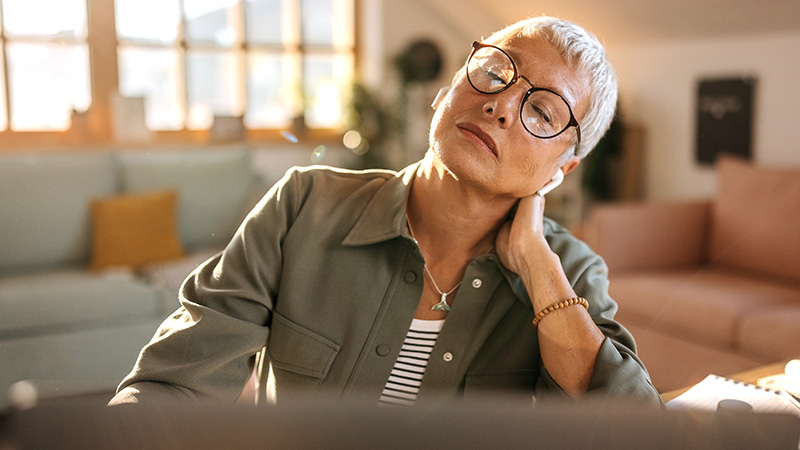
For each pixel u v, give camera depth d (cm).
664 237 297
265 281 95
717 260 298
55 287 260
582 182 423
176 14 458
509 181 91
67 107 414
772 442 42
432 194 96
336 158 510
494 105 88
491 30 512
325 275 96
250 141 473
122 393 79
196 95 475
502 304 98
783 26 338
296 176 101
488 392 95
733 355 224
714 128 382
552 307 92
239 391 92
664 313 251
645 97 428
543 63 91
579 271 102
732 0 341
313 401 34
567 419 36
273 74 507
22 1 396
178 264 309
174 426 34
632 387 87
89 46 421
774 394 98
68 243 295
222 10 479
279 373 95
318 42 523
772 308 233
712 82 381
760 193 288
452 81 100
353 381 93
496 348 97
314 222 97
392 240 97
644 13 394
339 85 521
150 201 317
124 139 413
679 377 177
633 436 37
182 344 88
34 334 247
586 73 94
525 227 98
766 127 355
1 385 223
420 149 515
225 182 362
